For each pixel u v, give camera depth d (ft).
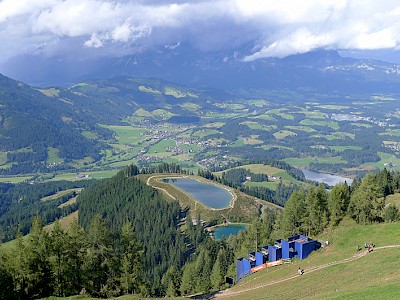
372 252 305.53
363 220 428.15
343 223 433.89
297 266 334.03
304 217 433.48
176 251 628.69
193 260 587.27
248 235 470.80
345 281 246.06
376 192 432.25
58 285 296.10
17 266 279.08
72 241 301.43
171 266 530.68
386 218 432.25
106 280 322.34
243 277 380.17
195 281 466.29
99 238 317.22
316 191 443.32
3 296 265.95
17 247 286.87
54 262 293.23
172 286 469.57
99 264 319.68
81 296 289.33
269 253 375.45
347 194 460.14
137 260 331.16
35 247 290.76
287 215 444.14
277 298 260.83
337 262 307.37
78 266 308.19
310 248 359.05
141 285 327.88
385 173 652.89
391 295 177.27
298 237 380.17
